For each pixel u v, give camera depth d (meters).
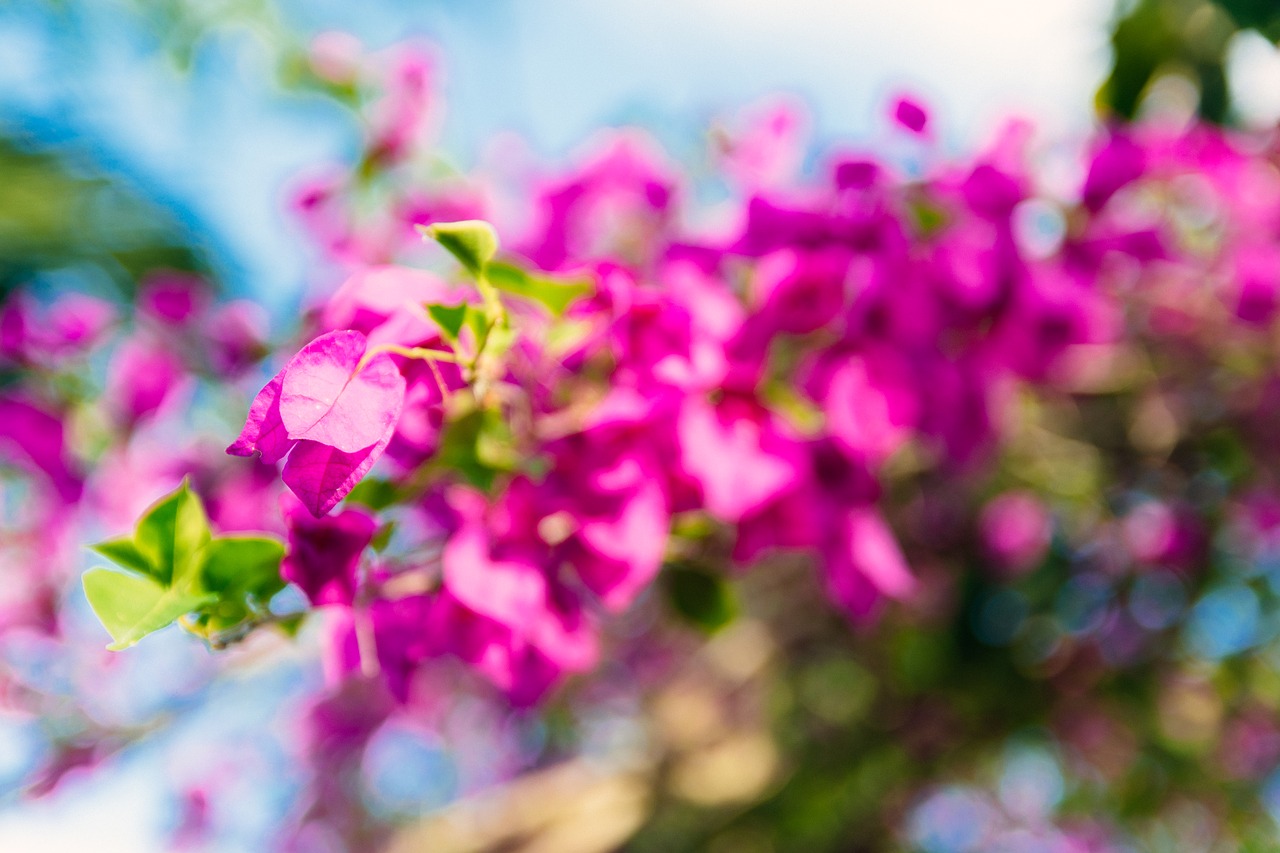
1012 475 1.18
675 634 1.64
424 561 0.53
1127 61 0.75
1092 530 1.27
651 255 0.66
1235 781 1.44
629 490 0.52
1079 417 1.16
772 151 0.61
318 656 0.76
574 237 0.69
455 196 0.77
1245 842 1.45
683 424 0.53
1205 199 0.82
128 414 0.81
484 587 0.51
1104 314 0.65
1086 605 1.30
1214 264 0.86
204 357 0.84
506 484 0.52
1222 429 1.11
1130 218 0.74
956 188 0.61
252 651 0.73
